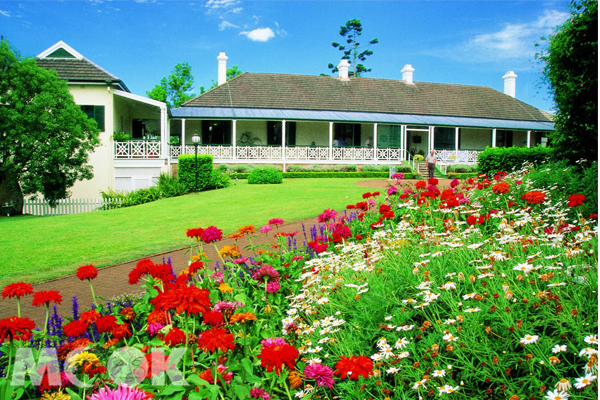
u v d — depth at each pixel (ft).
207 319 7.69
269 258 15.02
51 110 54.08
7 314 17.38
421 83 121.70
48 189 56.80
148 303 10.43
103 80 66.18
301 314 11.22
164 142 70.08
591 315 7.56
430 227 16.44
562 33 30.01
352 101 108.58
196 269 11.05
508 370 6.97
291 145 101.55
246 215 39.27
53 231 35.37
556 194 22.70
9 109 51.85
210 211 43.09
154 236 32.30
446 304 9.24
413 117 105.40
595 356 6.11
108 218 41.65
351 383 7.67
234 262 13.17
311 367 6.43
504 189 16.67
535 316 7.70
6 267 24.44
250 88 105.19
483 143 113.19
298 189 60.03
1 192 56.13
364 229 20.79
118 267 24.39
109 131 67.72
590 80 28.35
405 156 102.32
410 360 8.13
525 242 11.87
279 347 6.38
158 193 58.23
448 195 19.66
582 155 29.50
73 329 7.45
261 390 7.20
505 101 122.93
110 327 7.68
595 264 9.21
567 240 13.76
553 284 8.21
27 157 52.80
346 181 74.13
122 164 68.33
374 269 12.15
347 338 8.98
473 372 7.29
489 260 10.29
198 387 6.88
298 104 103.71
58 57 70.08
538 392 6.67
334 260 14.64
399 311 9.02
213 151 90.07
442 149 110.22
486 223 17.03
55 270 23.70
